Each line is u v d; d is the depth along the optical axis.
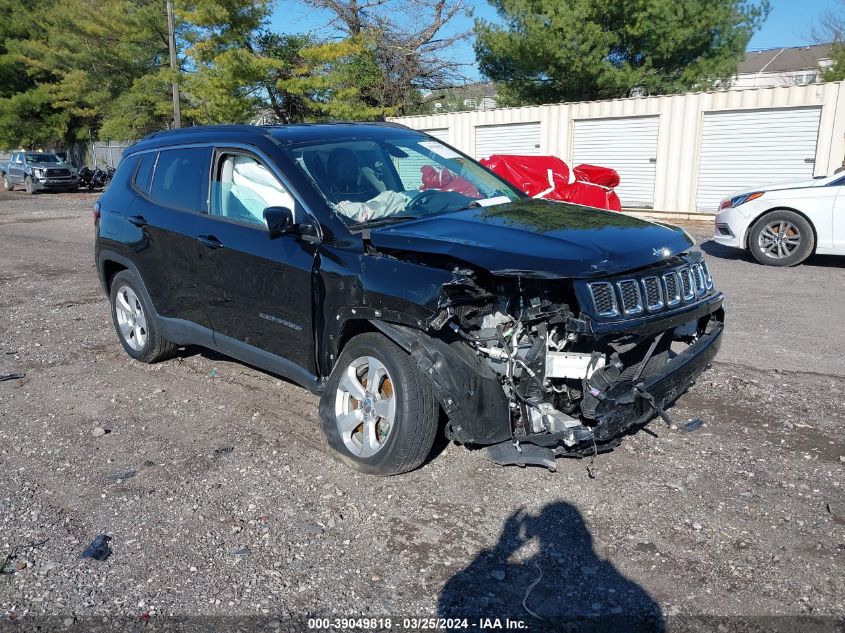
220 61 21.53
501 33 21.50
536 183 10.91
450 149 5.29
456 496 3.70
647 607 2.84
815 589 2.91
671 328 3.74
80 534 3.46
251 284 4.53
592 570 3.08
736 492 3.68
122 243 5.74
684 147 16.34
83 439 4.54
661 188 16.89
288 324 4.33
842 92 14.02
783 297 8.10
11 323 7.56
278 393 5.26
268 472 4.02
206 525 3.51
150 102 31.39
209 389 5.38
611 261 3.45
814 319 7.09
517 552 3.22
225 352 5.00
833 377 5.35
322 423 4.16
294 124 5.07
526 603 2.88
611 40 20.27
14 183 31.42
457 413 3.47
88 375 5.80
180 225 5.11
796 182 10.13
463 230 3.77
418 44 28.36
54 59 33.69
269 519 3.54
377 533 3.39
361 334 3.89
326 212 4.13
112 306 6.19
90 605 2.94
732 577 3.00
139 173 5.83
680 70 21.25
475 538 3.33
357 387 3.95
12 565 3.23
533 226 3.82
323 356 4.16
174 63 24.27
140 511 3.65
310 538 3.37
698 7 19.72
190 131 5.50
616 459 4.06
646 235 3.80
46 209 22.02
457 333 3.56
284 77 24.22
